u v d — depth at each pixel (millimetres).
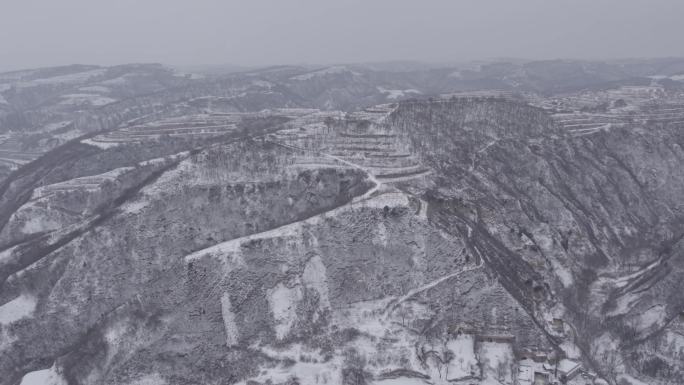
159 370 170000
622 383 180500
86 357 172250
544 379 163875
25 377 171250
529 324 180875
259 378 166750
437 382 162875
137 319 183125
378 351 172750
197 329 180000
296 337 181000
